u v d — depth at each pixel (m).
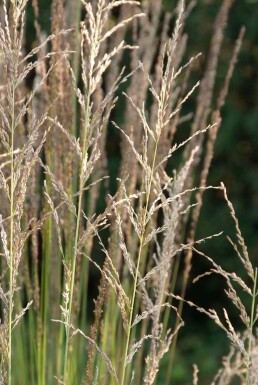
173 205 2.09
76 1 2.57
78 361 2.54
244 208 7.07
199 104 2.93
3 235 1.74
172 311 7.04
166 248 2.11
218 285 7.04
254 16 7.06
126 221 2.74
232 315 7.01
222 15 3.04
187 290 7.10
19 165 1.74
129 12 2.88
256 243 6.99
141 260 2.71
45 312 2.42
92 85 1.72
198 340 6.78
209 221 6.97
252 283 6.95
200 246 6.97
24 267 2.49
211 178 7.04
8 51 1.70
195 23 6.79
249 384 1.94
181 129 6.84
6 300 1.77
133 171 2.71
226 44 7.12
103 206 6.76
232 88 7.16
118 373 2.59
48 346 2.64
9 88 1.71
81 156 1.75
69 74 2.49
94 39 1.70
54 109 2.42
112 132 6.68
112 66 2.79
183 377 6.19
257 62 7.18
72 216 2.45
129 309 1.84
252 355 1.95
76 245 1.79
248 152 7.21
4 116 1.72
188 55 6.77
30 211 2.44
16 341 2.63
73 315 2.45
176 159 6.87
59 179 2.46
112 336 2.52
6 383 1.84
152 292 2.89
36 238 2.39
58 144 2.46
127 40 6.09
